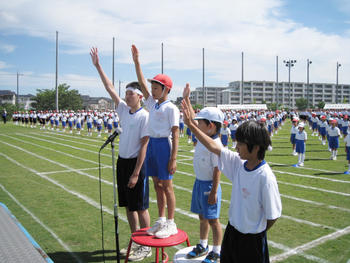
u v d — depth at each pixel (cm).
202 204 333
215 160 310
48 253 414
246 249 235
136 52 407
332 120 1341
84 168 1055
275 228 516
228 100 13412
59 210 599
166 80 380
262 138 223
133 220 413
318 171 1054
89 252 418
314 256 412
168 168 374
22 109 5909
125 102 412
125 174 399
